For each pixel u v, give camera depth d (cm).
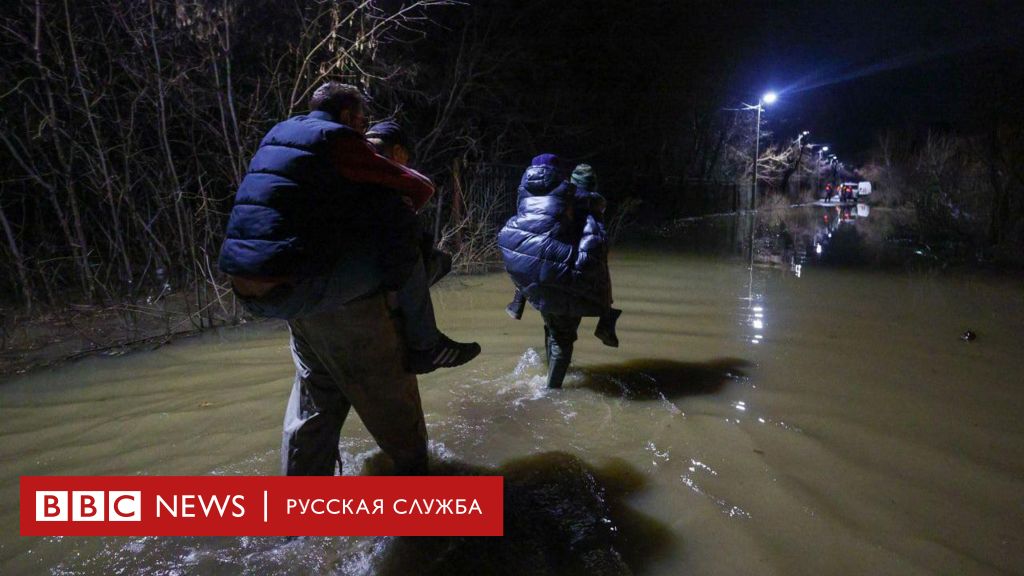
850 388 458
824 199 4875
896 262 1141
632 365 509
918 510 297
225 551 261
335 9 758
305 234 216
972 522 288
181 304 698
